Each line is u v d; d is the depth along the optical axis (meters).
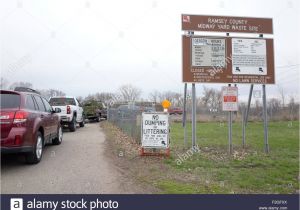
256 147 14.59
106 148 12.73
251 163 11.12
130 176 8.72
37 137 9.66
